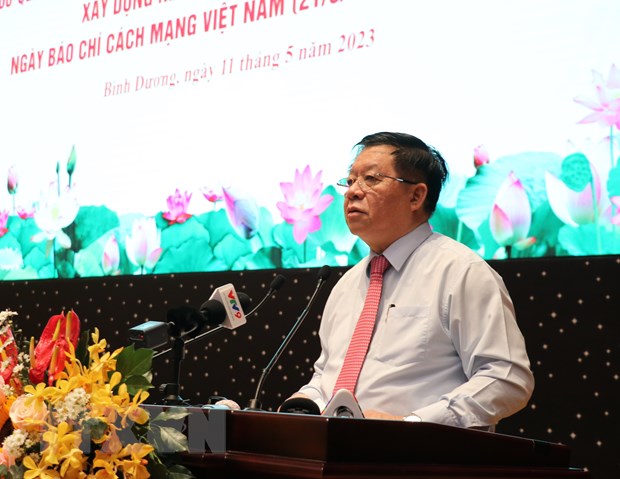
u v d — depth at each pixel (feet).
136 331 6.65
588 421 10.10
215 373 12.75
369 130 11.50
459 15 10.96
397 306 8.61
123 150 13.70
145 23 13.70
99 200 13.87
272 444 4.89
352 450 4.79
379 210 8.79
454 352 8.38
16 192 14.66
